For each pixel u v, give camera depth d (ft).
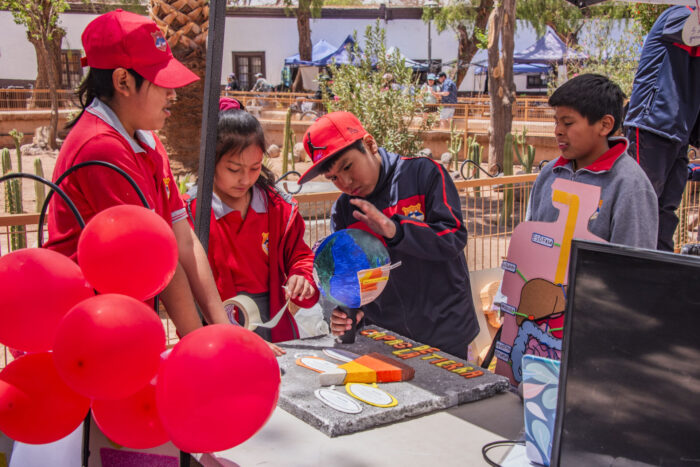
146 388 4.34
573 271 4.19
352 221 8.64
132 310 3.89
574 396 4.20
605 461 4.07
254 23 106.63
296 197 13.35
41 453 5.84
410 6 103.19
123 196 5.78
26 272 4.10
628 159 7.30
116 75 5.91
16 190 23.08
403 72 36.58
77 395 4.42
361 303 6.61
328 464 4.97
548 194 8.04
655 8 42.24
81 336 3.74
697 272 3.68
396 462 5.01
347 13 104.12
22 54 98.37
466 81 101.65
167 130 28.68
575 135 7.49
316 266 6.63
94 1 92.12
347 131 7.74
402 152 36.35
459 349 8.37
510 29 43.32
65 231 6.01
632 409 3.96
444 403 6.00
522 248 6.93
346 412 5.62
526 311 6.90
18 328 4.10
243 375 3.75
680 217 19.81
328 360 6.88
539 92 101.60
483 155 57.06
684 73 12.78
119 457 5.81
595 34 63.98
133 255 4.09
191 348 3.77
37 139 65.21
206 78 6.71
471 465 5.00
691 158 20.85
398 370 6.33
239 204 8.65
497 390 6.38
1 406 4.16
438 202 7.84
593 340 4.11
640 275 3.90
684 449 3.76
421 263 8.28
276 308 8.80
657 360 3.85
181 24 27.78
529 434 5.08
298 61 100.01
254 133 7.67
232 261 8.58
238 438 3.84
